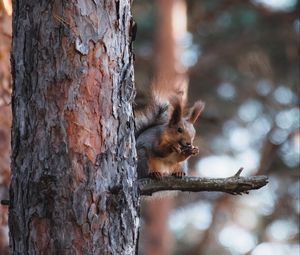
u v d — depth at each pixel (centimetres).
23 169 745
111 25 771
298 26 2758
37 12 758
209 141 2709
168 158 1008
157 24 2544
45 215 730
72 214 730
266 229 2706
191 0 2764
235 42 2748
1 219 1241
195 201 2766
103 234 738
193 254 2702
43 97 745
